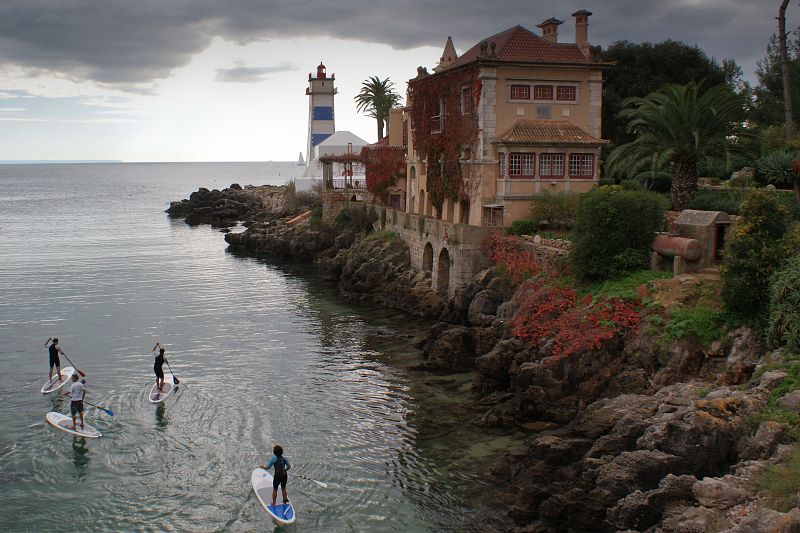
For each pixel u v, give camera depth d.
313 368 38.91
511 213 49.12
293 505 24.17
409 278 56.72
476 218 52.00
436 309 50.16
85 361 40.09
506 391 32.56
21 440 29.30
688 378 27.20
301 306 55.50
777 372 22.61
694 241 32.16
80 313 52.47
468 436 29.08
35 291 61.09
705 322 27.84
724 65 75.31
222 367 39.16
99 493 25.12
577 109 51.62
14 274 70.00
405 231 61.03
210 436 29.81
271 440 29.38
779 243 26.83
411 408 32.56
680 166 44.56
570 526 21.36
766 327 26.00
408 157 67.81
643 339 29.00
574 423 26.62
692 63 69.12
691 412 21.48
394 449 28.22
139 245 95.12
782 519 15.34
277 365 39.47
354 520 23.12
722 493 17.67
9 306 54.78
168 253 87.31
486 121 50.22
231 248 90.62
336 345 43.62
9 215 144.88
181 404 33.38
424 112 60.62
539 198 48.00
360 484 25.48
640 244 34.41
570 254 36.59
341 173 104.56
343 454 27.94
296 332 46.97
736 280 26.91
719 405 21.73
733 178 53.75
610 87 67.44
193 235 108.44
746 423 20.72
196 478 26.22
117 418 31.66
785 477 17.53
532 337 33.09
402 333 46.44
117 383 36.25
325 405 33.19
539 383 29.42
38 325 48.59
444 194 57.50
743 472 18.58
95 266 75.88
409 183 67.81
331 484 25.53
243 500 24.66
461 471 26.08
